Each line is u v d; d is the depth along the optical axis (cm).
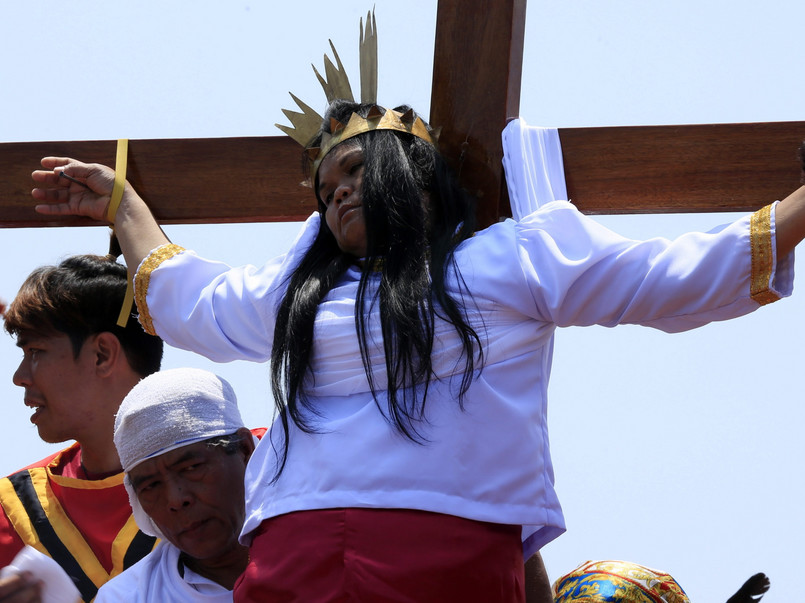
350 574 922
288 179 1242
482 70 1158
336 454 956
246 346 1102
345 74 1164
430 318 970
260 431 1290
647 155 1163
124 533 1301
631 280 977
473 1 1170
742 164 1155
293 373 995
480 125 1151
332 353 991
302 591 934
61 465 1378
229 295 1100
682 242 972
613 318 991
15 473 1359
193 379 1150
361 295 992
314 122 1152
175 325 1133
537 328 995
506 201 1146
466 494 940
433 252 1012
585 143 1170
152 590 1140
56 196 1249
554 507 973
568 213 1006
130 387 1364
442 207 1064
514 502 950
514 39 1162
